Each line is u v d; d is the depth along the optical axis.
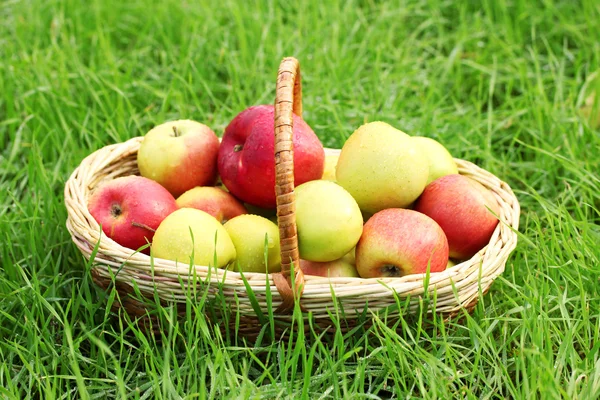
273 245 1.15
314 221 1.12
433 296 1.10
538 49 1.68
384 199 1.18
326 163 1.26
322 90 1.52
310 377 1.09
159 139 1.23
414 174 1.17
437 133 1.41
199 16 1.67
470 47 1.66
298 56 1.58
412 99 1.52
